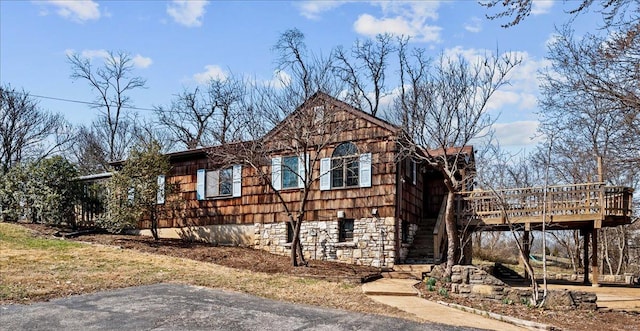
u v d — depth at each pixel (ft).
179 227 68.18
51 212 67.51
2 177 71.61
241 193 64.34
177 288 39.01
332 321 31.24
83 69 119.24
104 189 69.10
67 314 30.53
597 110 45.50
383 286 44.32
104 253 52.65
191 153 67.00
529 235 68.80
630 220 54.13
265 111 57.62
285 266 51.62
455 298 41.83
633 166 48.03
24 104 116.47
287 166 55.72
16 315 29.96
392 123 57.62
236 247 62.03
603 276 71.56
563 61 64.34
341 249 56.80
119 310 31.71
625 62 38.75
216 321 29.94
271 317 31.48
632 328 34.91
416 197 64.69
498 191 57.36
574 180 73.87
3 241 54.80
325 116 54.90
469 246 68.08
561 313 38.55
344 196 57.62
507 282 61.52
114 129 123.65
